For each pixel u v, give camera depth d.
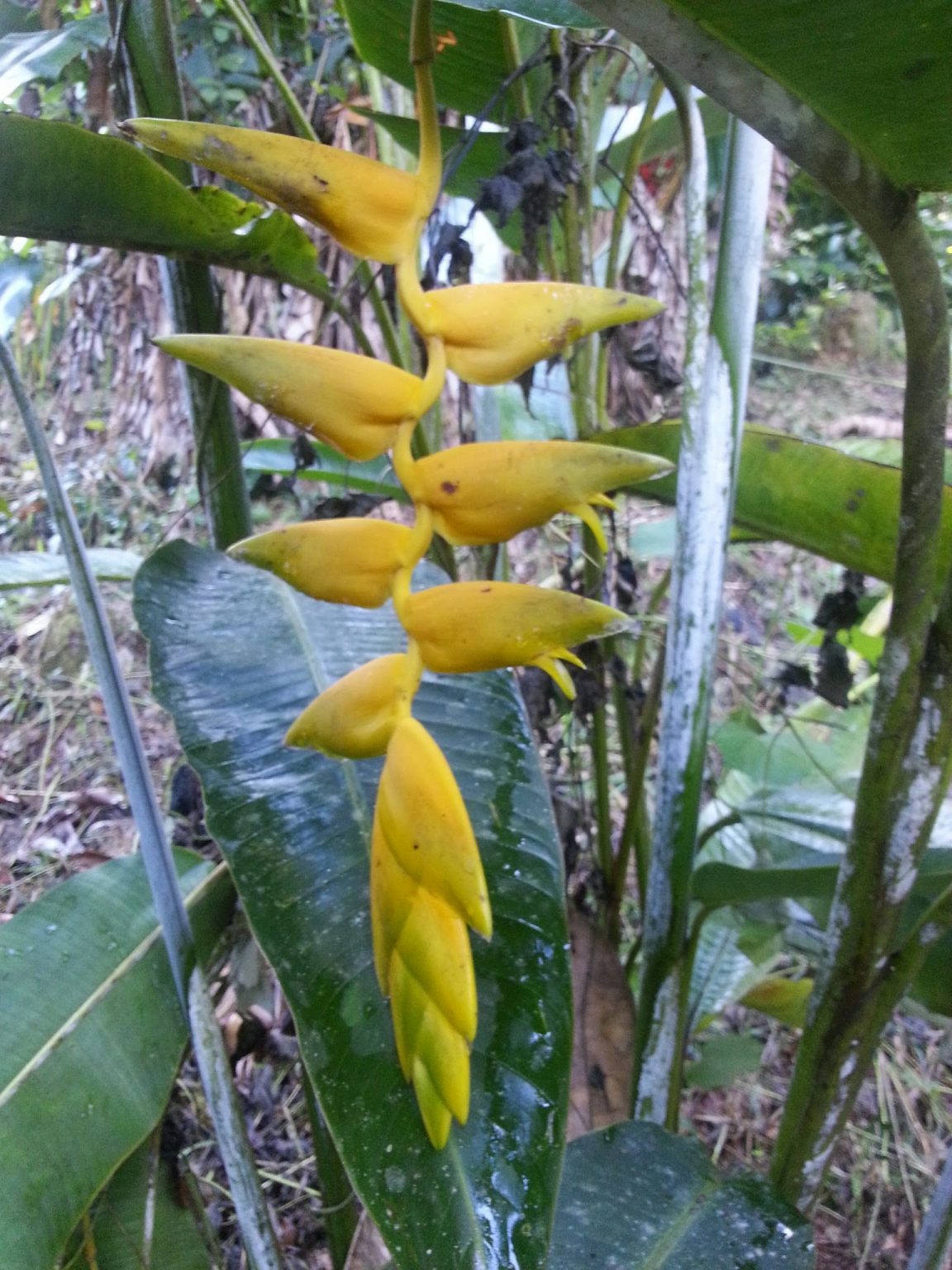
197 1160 1.21
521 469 0.37
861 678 1.63
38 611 2.40
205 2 1.21
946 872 0.73
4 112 0.49
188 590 0.77
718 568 0.75
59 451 2.64
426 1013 0.39
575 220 0.91
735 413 0.73
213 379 0.79
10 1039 0.63
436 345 0.37
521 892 0.60
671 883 0.81
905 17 0.35
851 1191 1.31
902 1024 1.53
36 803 1.84
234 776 0.63
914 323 0.46
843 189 0.42
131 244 0.64
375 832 0.39
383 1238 0.47
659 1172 0.72
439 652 0.38
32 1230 0.56
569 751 1.12
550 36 0.70
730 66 0.39
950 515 0.71
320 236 1.69
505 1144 0.50
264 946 0.56
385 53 0.91
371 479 1.03
